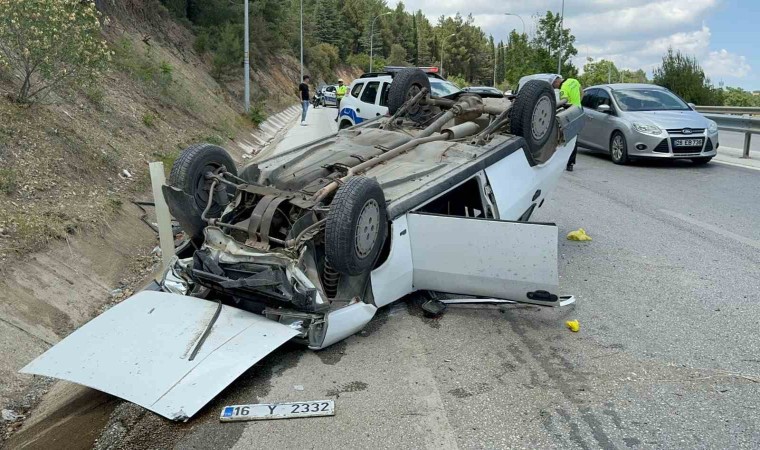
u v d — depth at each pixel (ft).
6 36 24.57
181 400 11.62
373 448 11.09
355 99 46.68
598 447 11.04
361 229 14.23
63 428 12.78
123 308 14.80
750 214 27.53
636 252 22.56
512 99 23.66
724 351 14.62
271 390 13.14
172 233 19.69
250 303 15.37
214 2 85.10
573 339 15.53
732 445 11.02
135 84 43.57
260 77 108.68
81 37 26.71
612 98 44.65
